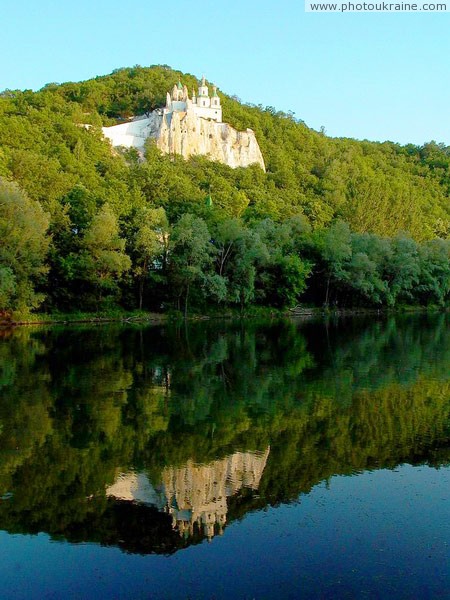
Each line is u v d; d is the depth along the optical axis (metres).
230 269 73.69
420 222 130.00
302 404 24.47
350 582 10.95
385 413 22.95
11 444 19.03
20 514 13.96
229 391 26.94
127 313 66.62
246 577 11.20
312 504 14.41
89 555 12.18
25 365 33.31
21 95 170.50
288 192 156.25
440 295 90.25
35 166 75.44
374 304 87.75
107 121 191.00
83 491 15.28
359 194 128.50
